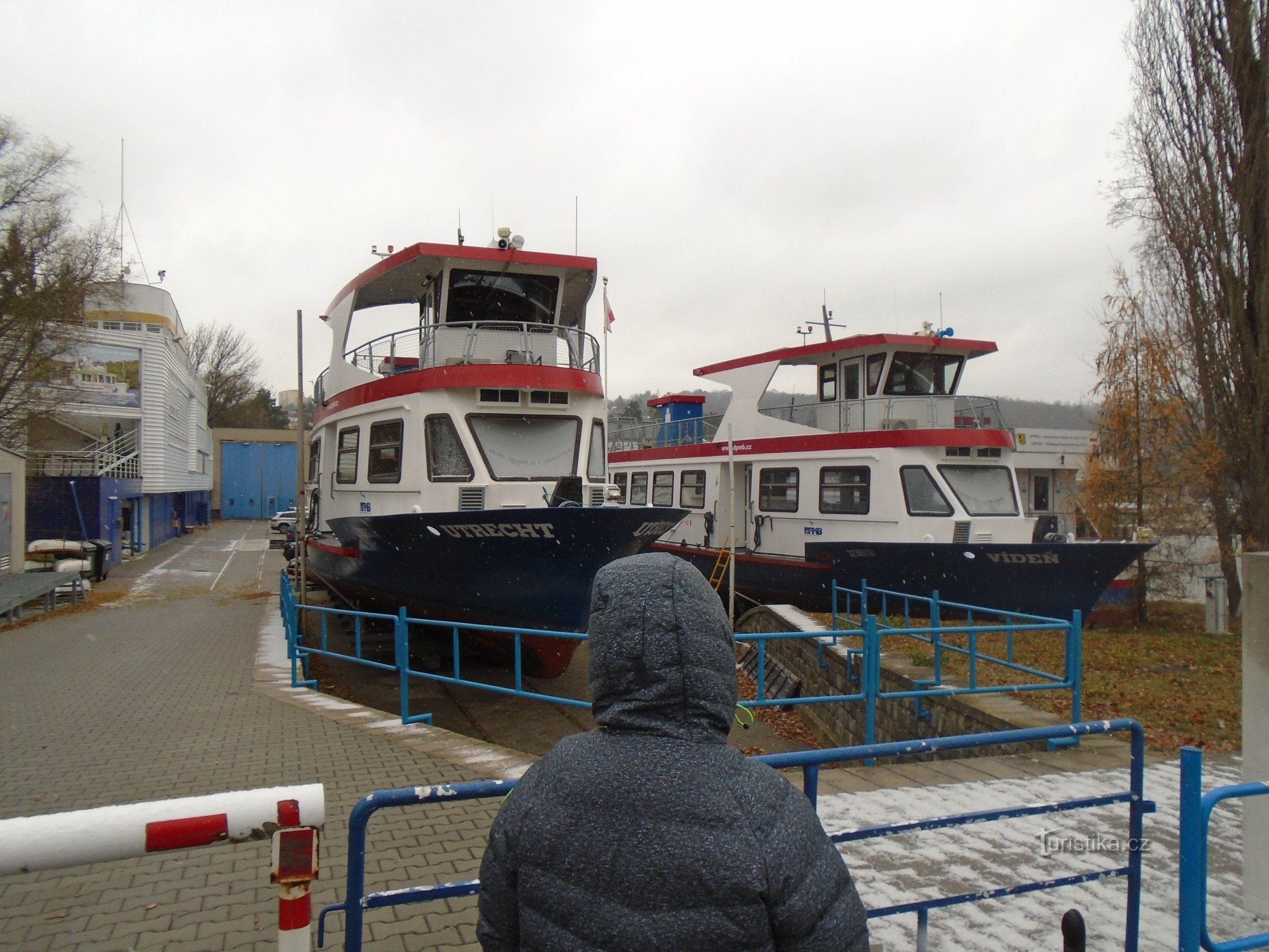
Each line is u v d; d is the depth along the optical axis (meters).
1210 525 16.86
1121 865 4.92
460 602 11.79
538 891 1.61
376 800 2.61
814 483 17.00
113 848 1.95
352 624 16.42
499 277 13.29
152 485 34.12
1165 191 15.80
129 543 32.12
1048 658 11.32
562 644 11.26
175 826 2.00
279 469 62.69
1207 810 3.29
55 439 32.97
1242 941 3.37
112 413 32.94
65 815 1.95
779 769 3.13
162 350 34.59
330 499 15.05
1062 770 6.75
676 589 1.73
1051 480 28.36
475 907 4.31
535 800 1.70
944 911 4.34
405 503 11.85
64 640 13.60
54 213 25.23
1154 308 16.91
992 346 17.41
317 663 13.26
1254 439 14.44
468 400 11.64
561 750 1.76
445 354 12.84
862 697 7.70
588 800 1.61
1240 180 14.48
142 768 6.66
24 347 26.30
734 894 1.50
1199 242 15.27
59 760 6.88
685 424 25.30
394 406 12.24
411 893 2.69
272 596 20.00
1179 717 8.19
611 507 9.76
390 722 8.03
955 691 7.80
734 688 1.74
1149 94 15.96
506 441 11.73
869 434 15.81
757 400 18.94
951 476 15.21
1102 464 17.94
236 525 55.34
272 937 4.02
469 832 5.25
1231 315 14.76
